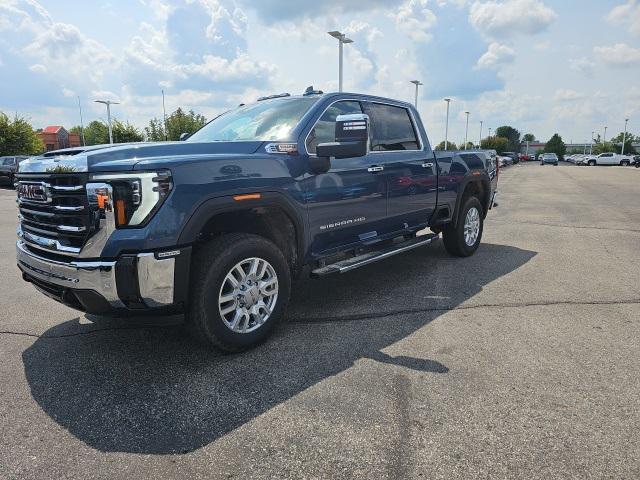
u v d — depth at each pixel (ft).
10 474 7.82
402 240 18.81
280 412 9.48
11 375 11.26
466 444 8.36
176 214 10.53
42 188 11.18
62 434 8.93
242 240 11.80
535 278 18.78
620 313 14.74
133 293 10.28
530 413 9.28
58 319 14.97
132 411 9.66
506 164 190.49
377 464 7.89
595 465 7.80
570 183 77.00
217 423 9.18
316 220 13.99
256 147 12.80
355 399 9.89
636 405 9.55
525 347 12.31
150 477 7.71
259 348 12.49
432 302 15.99
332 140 14.89
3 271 21.29
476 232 23.04
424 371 11.05
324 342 12.81
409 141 18.65
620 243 25.84
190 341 13.06
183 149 11.77
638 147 380.37
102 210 10.18
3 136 125.59
